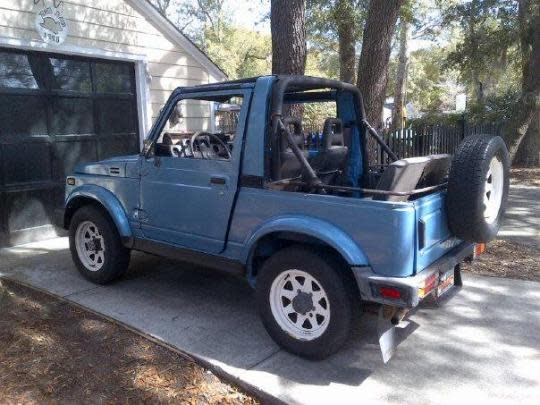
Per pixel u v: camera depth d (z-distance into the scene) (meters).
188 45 8.77
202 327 4.00
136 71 8.08
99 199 4.68
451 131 13.17
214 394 3.14
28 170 6.70
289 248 3.49
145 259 5.80
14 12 6.36
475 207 3.39
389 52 7.50
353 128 4.68
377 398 3.04
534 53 13.18
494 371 3.35
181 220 4.18
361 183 4.78
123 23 7.74
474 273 5.29
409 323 3.97
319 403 2.98
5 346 3.58
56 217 5.31
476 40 16.33
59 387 3.12
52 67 6.92
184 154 4.30
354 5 12.90
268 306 3.59
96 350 3.60
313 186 3.57
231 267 3.90
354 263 3.15
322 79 4.07
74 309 4.37
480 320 4.14
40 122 6.81
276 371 3.33
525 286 4.89
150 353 3.59
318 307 3.41
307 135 5.05
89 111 7.46
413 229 3.10
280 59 6.82
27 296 4.68
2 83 6.36
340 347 3.38
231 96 3.98
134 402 3.00
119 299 4.58
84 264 5.02
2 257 5.97
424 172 3.76
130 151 8.12
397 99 23.56
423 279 3.12
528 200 9.52
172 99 4.32
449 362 3.47
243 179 3.74
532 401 3.00
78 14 7.11
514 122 13.08
